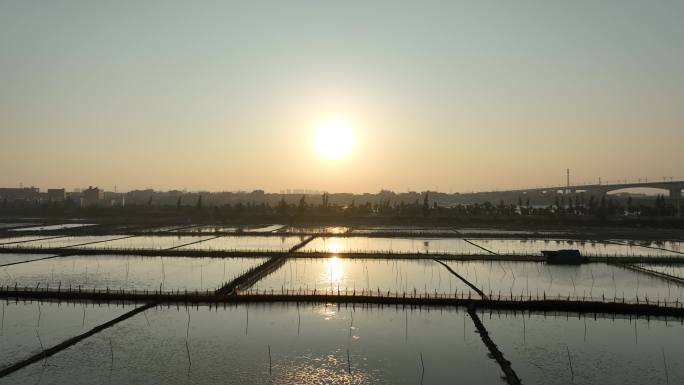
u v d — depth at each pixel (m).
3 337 44.91
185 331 46.94
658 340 45.09
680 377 37.22
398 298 55.94
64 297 57.88
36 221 181.00
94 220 186.62
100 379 36.44
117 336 45.44
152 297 57.22
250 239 123.62
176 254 91.88
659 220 164.75
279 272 76.19
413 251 101.81
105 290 61.97
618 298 59.19
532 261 87.44
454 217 192.62
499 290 64.00
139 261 86.00
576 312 53.59
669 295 61.31
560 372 38.09
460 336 45.91
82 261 85.56
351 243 117.44
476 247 110.31
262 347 42.81
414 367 38.81
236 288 62.69
